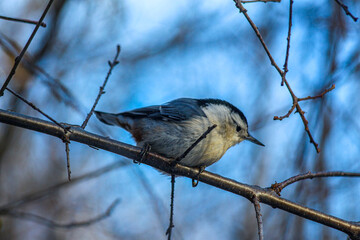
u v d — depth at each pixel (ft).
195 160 28.17
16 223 40.96
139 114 29.84
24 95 39.93
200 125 28.48
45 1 44.09
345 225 23.75
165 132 28.50
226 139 30.89
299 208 23.98
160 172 30.76
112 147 24.71
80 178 32.71
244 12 20.75
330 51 39.04
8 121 21.57
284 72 21.08
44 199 42.86
